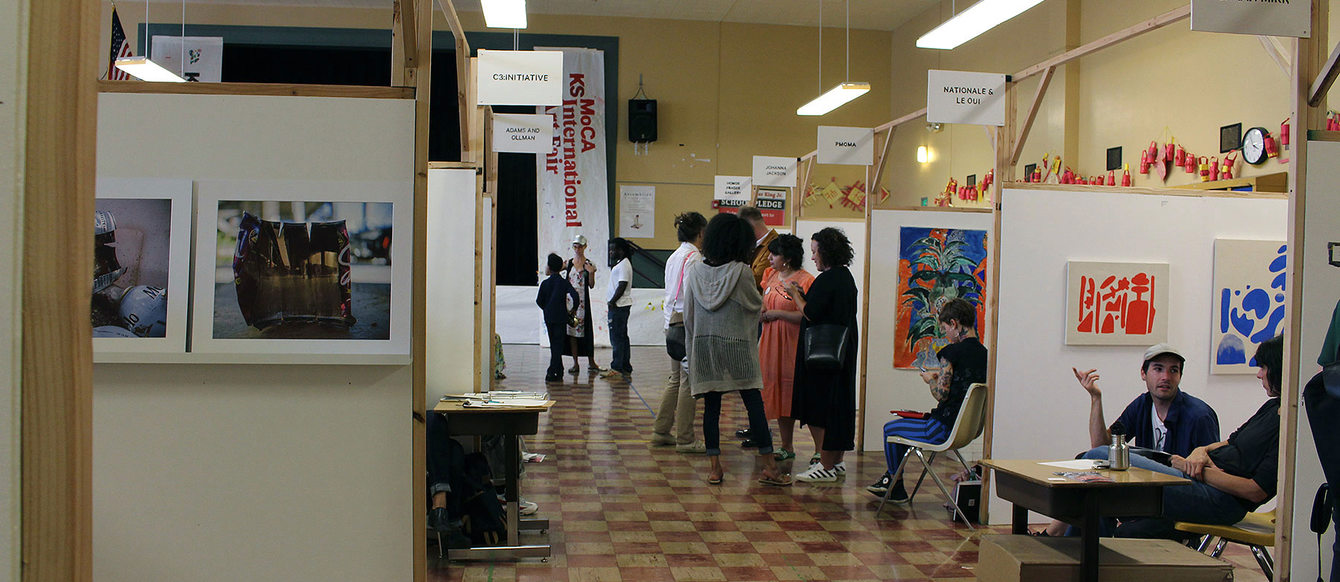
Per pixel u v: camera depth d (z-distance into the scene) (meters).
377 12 14.23
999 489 3.19
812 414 5.50
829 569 3.81
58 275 0.95
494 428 3.83
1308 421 2.77
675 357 6.40
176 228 2.51
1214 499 3.16
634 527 4.41
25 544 0.93
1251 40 8.03
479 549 3.85
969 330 4.84
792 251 5.96
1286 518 2.77
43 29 0.93
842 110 15.23
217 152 2.54
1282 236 4.88
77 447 0.97
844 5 13.94
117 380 2.51
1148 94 9.45
